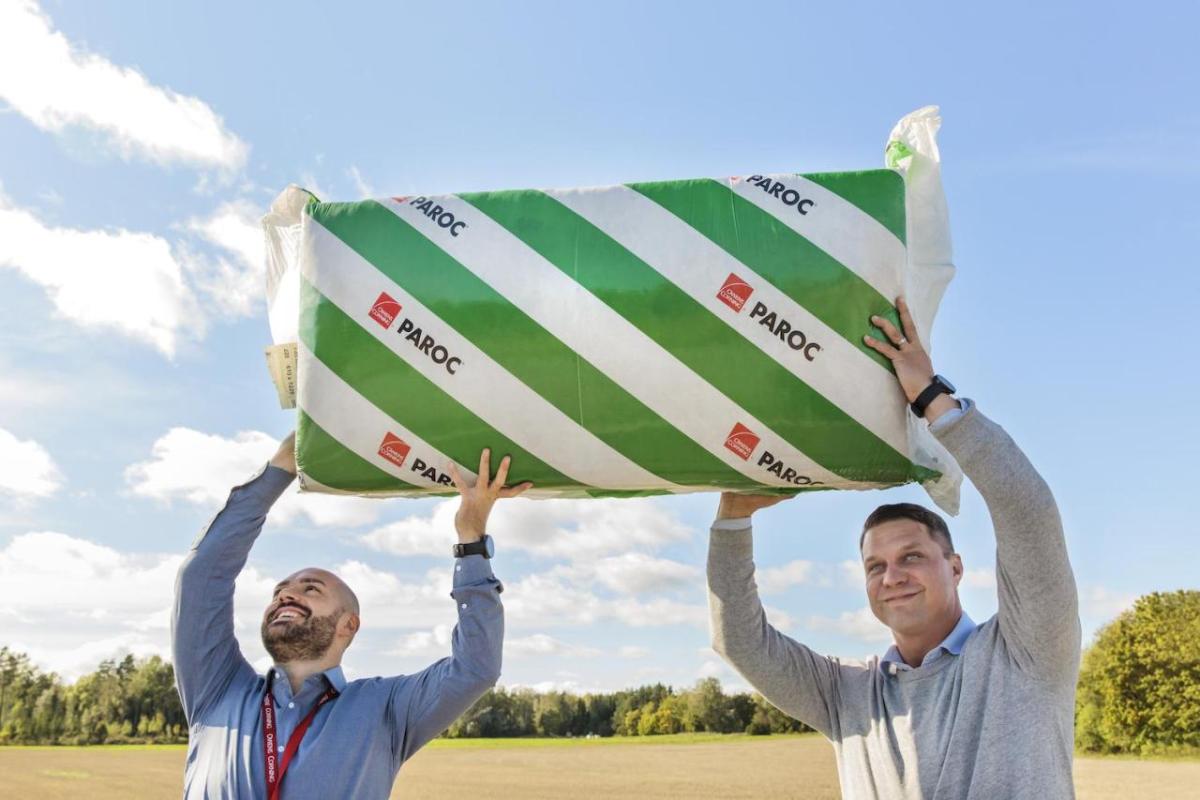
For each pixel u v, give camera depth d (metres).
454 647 3.26
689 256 2.68
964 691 2.83
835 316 2.65
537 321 2.68
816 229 2.69
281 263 3.06
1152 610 53.66
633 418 2.66
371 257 2.79
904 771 2.86
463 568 3.24
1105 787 32.56
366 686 3.28
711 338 2.64
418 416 2.72
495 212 2.81
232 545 3.46
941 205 2.88
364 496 2.97
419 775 35.78
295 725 3.13
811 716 3.30
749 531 3.46
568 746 49.25
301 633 3.24
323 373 2.76
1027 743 2.68
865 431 2.66
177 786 34.09
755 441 2.66
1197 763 44.22
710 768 37.59
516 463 2.75
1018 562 2.69
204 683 3.31
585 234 2.74
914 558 3.07
